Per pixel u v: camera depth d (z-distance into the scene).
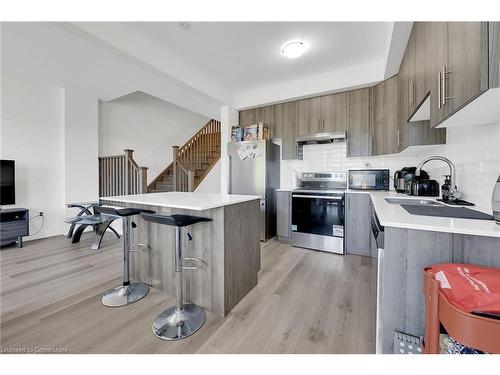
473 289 0.79
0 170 3.22
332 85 3.09
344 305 1.79
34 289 2.04
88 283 2.16
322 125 3.31
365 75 2.88
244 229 1.92
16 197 3.48
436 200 1.85
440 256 1.07
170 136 6.06
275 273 2.38
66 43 2.49
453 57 1.14
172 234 1.95
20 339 1.42
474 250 1.02
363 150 3.03
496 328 0.70
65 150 3.90
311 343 1.39
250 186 3.57
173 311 1.68
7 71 3.19
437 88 1.35
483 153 1.51
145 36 2.31
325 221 3.05
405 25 1.85
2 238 3.09
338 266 2.56
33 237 3.64
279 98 3.50
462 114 1.22
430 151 2.52
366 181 3.21
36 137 3.67
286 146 3.60
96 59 2.80
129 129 5.14
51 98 3.81
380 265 1.19
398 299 1.14
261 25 2.15
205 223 1.75
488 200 1.46
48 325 1.55
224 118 3.81
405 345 1.10
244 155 3.61
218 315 1.68
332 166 3.50
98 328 1.52
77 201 4.04
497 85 0.84
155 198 1.92
